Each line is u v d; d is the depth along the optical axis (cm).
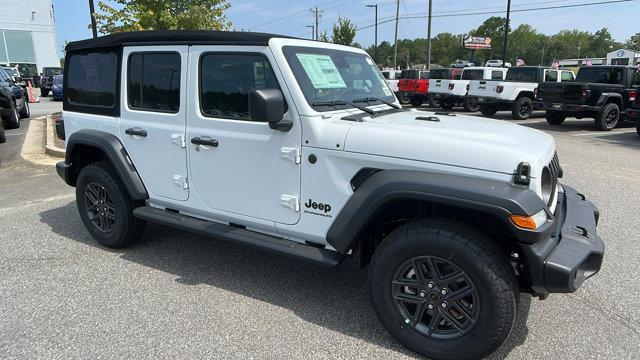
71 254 437
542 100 1369
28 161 842
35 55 3769
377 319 327
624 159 880
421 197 263
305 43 344
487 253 255
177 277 389
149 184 407
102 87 426
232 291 366
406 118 336
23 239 475
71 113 460
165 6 1097
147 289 368
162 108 385
